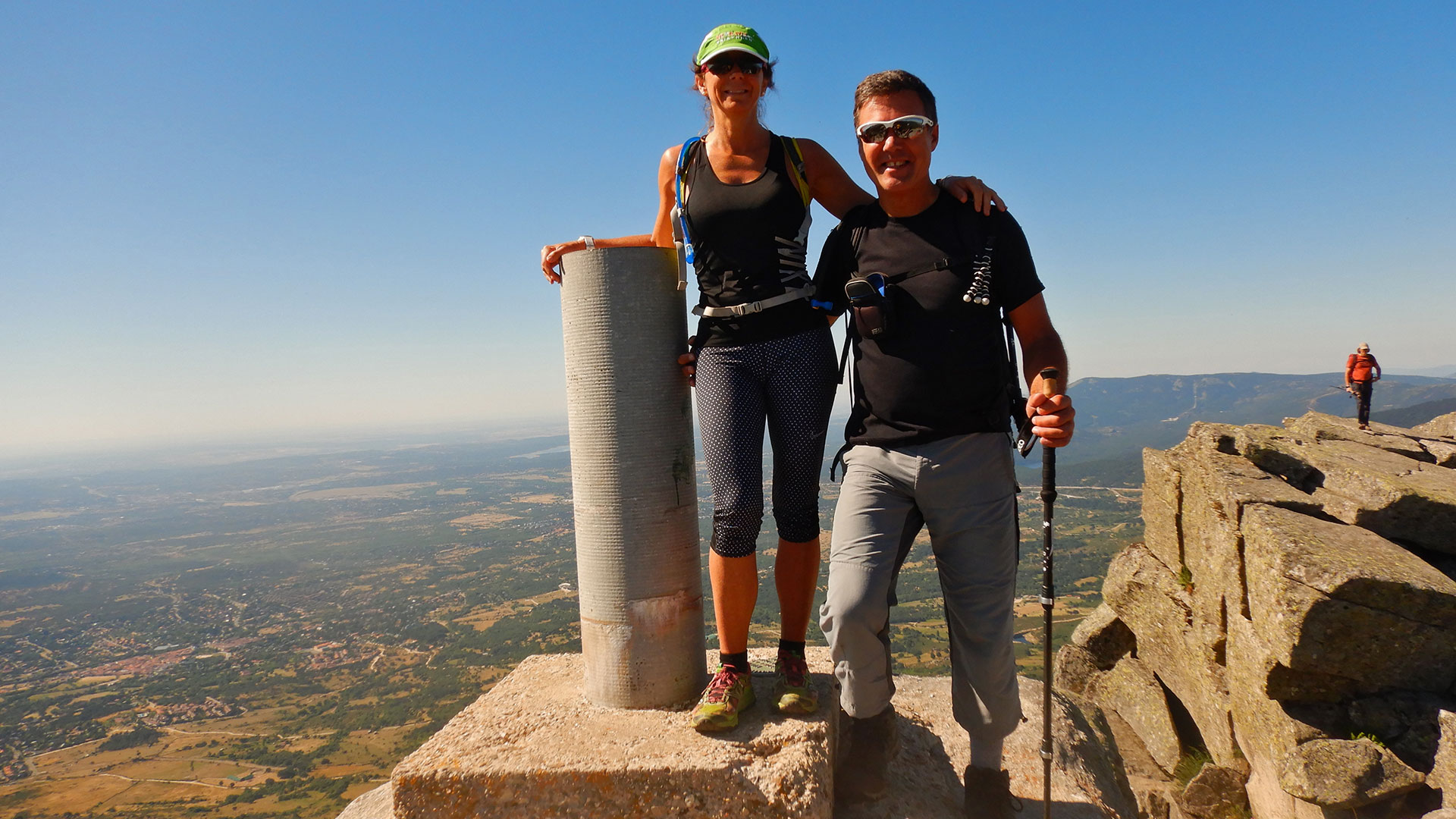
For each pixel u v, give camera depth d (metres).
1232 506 5.90
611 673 2.63
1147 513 7.41
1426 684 4.84
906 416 2.32
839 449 2.53
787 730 2.34
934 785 2.86
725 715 2.35
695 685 2.71
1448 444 7.71
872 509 2.37
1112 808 3.09
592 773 2.19
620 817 2.20
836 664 2.38
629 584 2.62
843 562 2.33
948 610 2.50
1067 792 3.01
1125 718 6.98
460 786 2.23
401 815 2.26
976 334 2.31
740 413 2.41
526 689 2.89
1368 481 5.75
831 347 2.51
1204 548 6.28
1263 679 5.25
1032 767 3.19
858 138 2.45
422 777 2.24
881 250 2.43
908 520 2.47
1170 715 6.60
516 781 2.21
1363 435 7.86
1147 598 6.99
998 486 2.35
